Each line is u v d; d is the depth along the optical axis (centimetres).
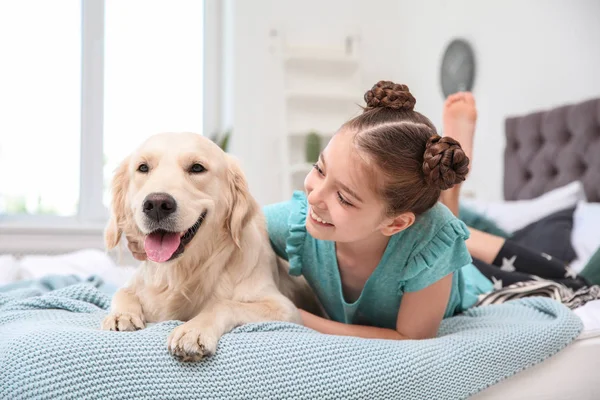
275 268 140
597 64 267
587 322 138
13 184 376
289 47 408
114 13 404
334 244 130
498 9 332
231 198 129
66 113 387
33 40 379
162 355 91
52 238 351
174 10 421
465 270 181
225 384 90
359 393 95
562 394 120
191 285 122
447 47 377
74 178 389
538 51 302
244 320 113
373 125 111
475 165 353
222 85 430
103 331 95
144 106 414
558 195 248
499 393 114
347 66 424
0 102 373
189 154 122
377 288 129
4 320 118
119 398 84
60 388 82
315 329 131
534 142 296
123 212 130
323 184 112
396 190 110
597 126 260
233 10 403
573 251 221
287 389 92
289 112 408
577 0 278
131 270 241
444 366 105
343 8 435
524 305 150
